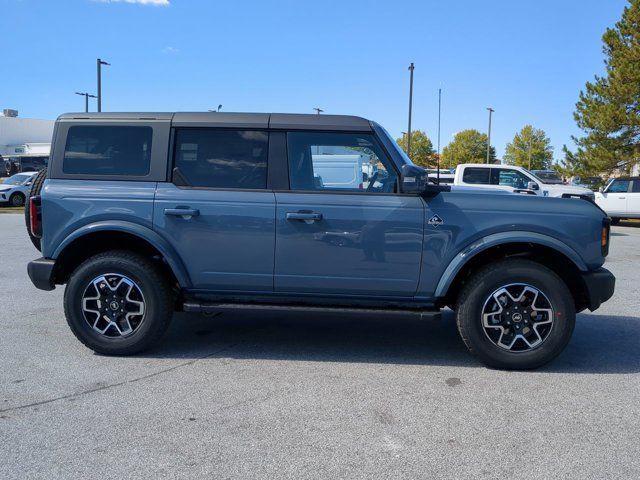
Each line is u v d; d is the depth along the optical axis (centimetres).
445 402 401
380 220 464
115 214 474
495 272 458
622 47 2448
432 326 612
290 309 477
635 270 1000
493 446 336
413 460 319
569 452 330
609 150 2502
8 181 2658
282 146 478
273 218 467
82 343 496
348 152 479
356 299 480
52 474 300
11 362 473
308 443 337
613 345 546
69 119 490
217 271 477
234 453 324
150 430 351
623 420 375
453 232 463
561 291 455
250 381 437
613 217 2011
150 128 483
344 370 465
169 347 520
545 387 432
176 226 472
